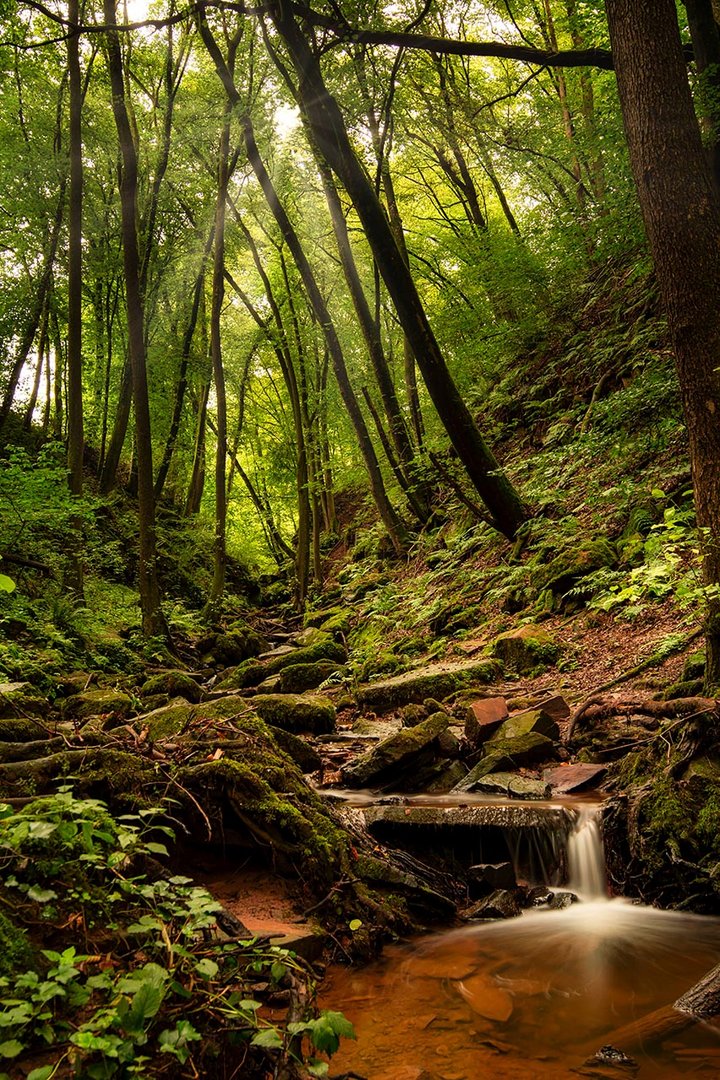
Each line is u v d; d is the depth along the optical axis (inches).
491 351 664.4
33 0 386.6
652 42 216.8
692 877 156.2
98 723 200.4
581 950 140.5
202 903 97.0
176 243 812.6
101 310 834.2
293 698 307.0
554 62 417.4
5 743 153.8
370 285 873.5
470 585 476.1
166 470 837.8
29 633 418.0
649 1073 99.2
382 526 812.0
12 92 690.2
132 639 485.1
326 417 892.6
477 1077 98.9
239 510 1210.6
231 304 1096.8
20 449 456.8
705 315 204.4
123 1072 76.4
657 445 396.5
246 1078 88.6
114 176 763.4
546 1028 111.9
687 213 207.9
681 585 209.8
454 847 183.6
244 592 930.1
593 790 201.3
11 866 98.1
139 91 831.7
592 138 507.2
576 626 349.7
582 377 564.4
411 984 128.0
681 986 124.6
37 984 76.2
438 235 907.4
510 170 679.7
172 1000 89.3
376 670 398.0
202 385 908.6
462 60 740.0
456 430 467.8
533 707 258.4
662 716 220.8
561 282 631.2
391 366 896.9
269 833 153.5
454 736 244.5
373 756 226.5
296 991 103.9
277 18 433.4
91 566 659.4
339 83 496.1
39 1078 70.3
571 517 432.8
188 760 162.7
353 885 152.4
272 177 746.2
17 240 695.1
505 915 159.3
